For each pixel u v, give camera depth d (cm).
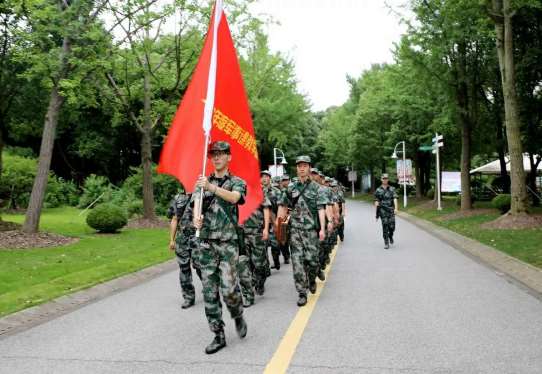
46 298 752
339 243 1516
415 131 3531
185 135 582
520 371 433
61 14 1436
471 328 571
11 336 573
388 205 1370
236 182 520
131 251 1298
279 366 452
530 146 2386
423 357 472
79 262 1106
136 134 4209
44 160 1529
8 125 2248
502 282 856
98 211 1738
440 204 3062
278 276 973
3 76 1739
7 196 3022
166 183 2997
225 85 592
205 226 513
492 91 2534
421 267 1030
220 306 515
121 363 472
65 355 500
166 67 2155
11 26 1577
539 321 600
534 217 1653
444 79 2328
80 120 3903
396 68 2916
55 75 1476
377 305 692
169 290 852
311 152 6594
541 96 2320
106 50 1638
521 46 2209
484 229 1650
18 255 1200
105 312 690
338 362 461
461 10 1967
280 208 723
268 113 3756
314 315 641
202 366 457
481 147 3278
